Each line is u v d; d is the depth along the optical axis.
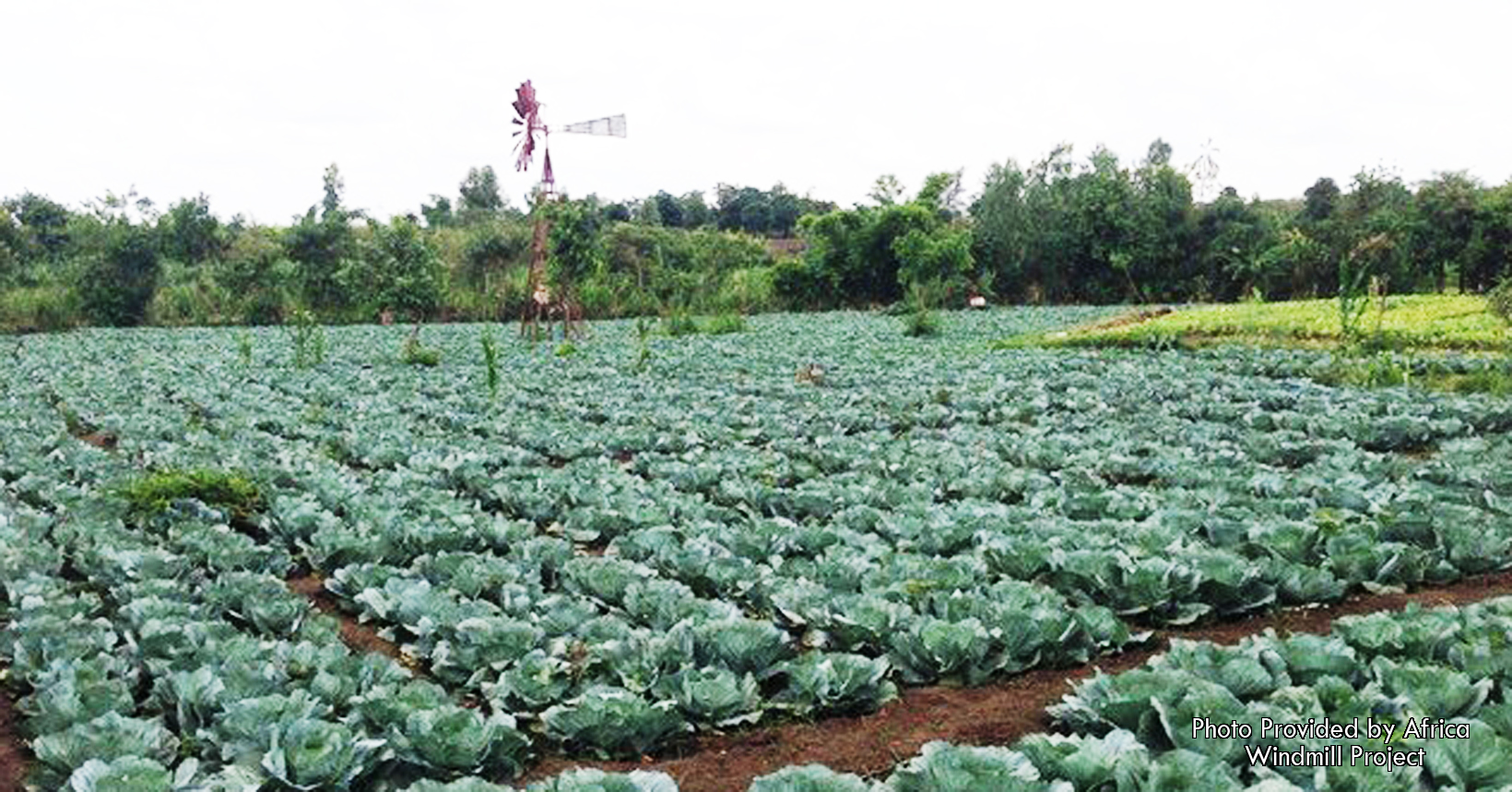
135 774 5.41
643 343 27.02
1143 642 7.94
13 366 28.69
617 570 8.74
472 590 8.70
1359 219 53.00
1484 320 29.30
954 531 9.76
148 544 10.30
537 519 11.63
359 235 52.12
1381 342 25.48
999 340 34.53
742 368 27.14
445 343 36.19
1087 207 59.34
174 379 24.83
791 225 92.56
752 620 7.84
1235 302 55.12
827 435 16.77
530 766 6.35
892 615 7.70
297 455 14.38
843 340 36.62
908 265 57.09
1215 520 9.66
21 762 6.54
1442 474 11.91
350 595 9.12
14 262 48.59
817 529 10.00
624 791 5.16
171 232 53.69
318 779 5.63
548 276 36.62
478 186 78.06
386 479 13.00
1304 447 14.02
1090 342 31.20
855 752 6.50
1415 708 5.92
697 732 6.72
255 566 9.77
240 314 48.84
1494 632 6.79
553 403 20.59
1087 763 5.23
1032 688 7.34
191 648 7.22
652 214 79.06
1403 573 9.10
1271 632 7.07
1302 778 5.32
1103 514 10.82
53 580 8.95
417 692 6.50
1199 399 18.97
